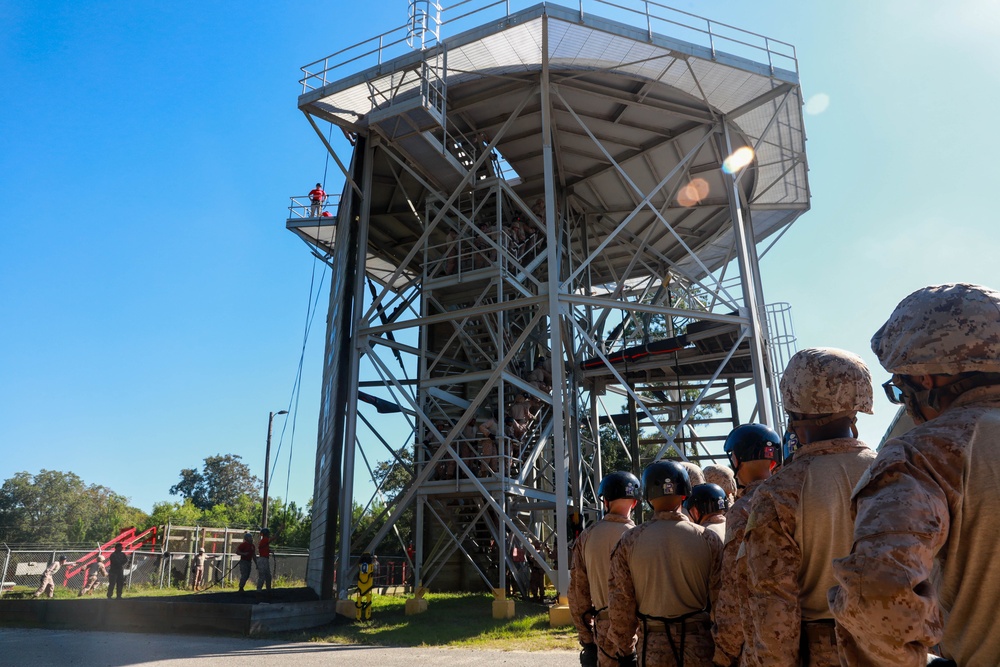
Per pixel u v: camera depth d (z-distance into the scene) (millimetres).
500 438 19328
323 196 29672
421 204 26344
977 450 1790
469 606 20016
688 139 23562
